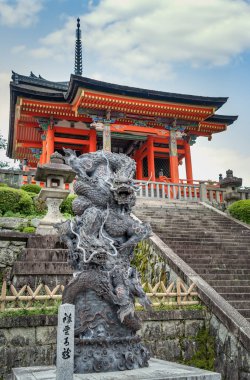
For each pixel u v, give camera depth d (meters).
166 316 7.52
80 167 6.11
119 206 5.96
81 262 5.51
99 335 5.05
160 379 4.18
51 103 25.34
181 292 8.33
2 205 14.11
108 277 5.33
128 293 5.36
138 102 24.66
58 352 4.14
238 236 14.20
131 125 26.48
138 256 12.24
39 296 7.20
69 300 5.27
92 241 5.42
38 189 17.27
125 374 4.48
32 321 6.63
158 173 32.53
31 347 6.53
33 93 24.39
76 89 23.33
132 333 5.37
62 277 9.68
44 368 5.22
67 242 5.82
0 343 6.38
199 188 21.38
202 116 26.80
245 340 6.60
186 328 7.65
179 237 13.24
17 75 30.94
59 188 12.53
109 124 25.53
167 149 30.42
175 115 26.48
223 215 17.69
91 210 5.70
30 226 13.08
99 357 4.80
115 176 5.96
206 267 10.71
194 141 30.95
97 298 5.29
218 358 7.21
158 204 19.33
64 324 4.24
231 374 6.80
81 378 4.25
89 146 28.28
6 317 6.51
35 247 10.80
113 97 23.97
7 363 6.31
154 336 7.36
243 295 8.88
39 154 33.00
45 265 9.69
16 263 9.50
